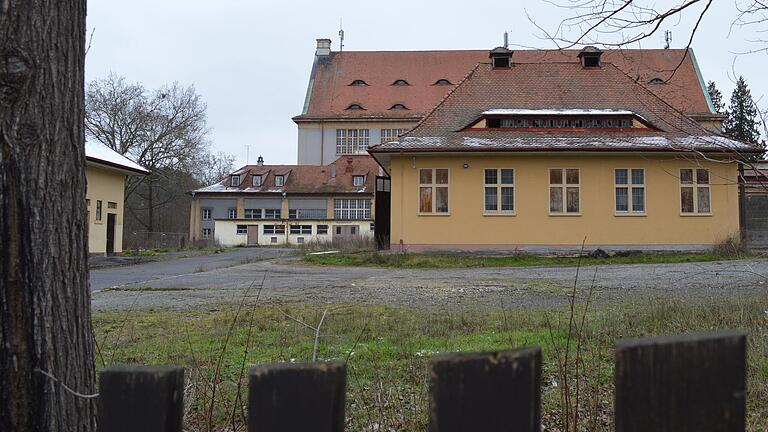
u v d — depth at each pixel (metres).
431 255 21.62
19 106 1.85
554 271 16.52
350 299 10.25
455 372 1.01
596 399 3.16
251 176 55.16
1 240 1.79
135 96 47.16
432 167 23.12
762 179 5.04
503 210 22.86
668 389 0.97
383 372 4.55
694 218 22.23
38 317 1.80
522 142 23.08
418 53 54.75
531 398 1.01
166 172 50.53
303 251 32.28
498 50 27.92
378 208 26.70
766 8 4.93
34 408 1.76
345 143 52.28
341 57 54.66
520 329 6.41
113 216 28.00
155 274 17.84
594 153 22.41
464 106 26.02
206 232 54.25
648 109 25.33
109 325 7.42
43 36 1.91
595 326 6.11
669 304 7.12
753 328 5.33
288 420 1.06
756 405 3.61
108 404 1.13
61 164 1.93
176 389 1.16
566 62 27.83
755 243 24.33
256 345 5.89
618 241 22.41
